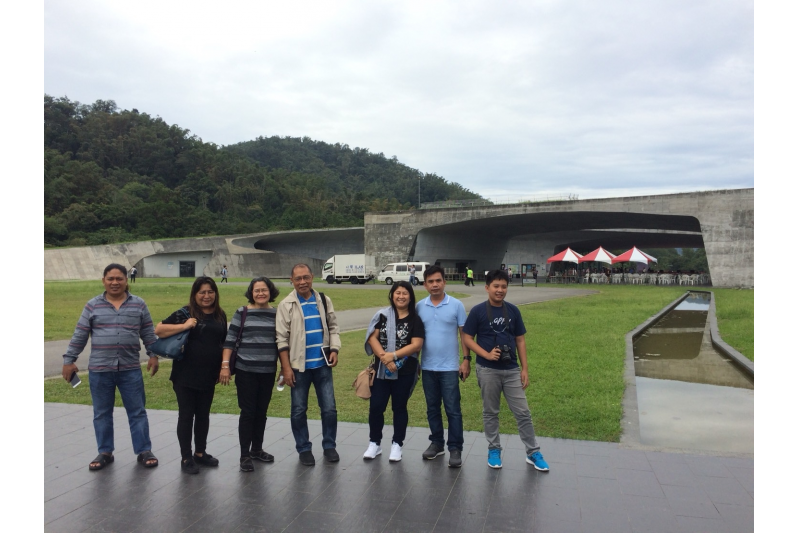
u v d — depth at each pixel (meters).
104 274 5.25
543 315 18.55
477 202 53.88
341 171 191.00
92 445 5.77
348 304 23.28
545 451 5.42
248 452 5.04
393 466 5.11
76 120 113.12
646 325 16.14
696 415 7.27
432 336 5.26
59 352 11.57
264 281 5.35
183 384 5.13
